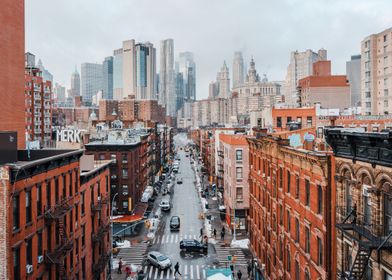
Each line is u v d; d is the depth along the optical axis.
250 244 50.75
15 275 21.50
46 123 127.38
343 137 20.91
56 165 27.97
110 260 46.22
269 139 37.50
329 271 23.12
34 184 24.00
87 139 76.12
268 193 39.31
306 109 76.75
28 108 117.94
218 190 93.06
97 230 40.19
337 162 22.22
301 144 36.06
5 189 19.97
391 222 17.39
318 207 25.00
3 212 19.97
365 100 109.44
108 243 45.94
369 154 18.92
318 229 24.61
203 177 133.12
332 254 22.95
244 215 66.19
